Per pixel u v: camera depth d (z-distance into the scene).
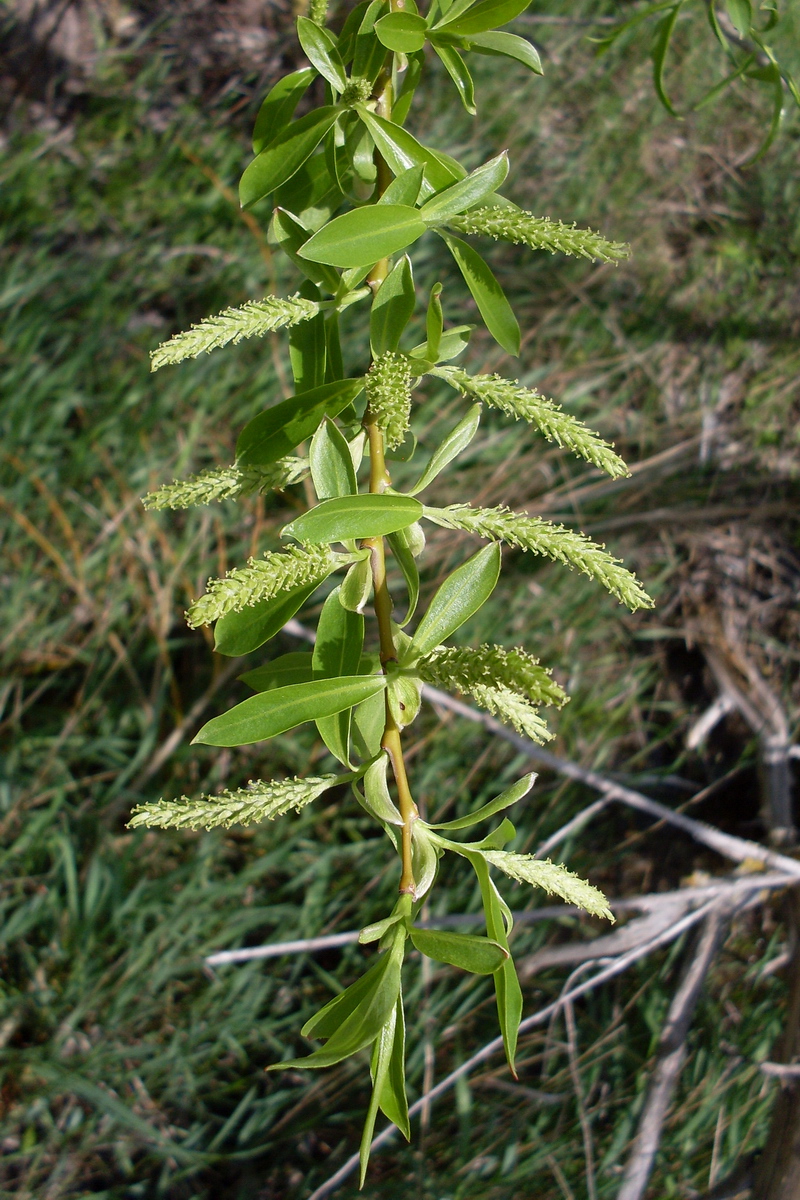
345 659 0.29
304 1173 0.61
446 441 0.29
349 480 0.29
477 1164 0.59
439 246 0.78
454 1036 0.62
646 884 0.71
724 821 0.73
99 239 0.78
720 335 0.81
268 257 0.76
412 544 0.30
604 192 0.83
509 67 0.83
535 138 0.83
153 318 0.78
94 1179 0.59
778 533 0.77
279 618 0.29
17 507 0.67
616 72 0.85
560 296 0.78
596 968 0.65
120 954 0.61
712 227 0.84
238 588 0.27
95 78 0.84
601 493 0.73
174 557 0.68
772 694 0.72
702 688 0.75
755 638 0.75
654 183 0.84
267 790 0.29
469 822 0.28
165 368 0.72
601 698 0.71
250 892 0.65
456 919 0.60
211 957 0.58
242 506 0.70
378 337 0.30
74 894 0.60
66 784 0.63
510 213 0.30
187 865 0.62
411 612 0.29
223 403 0.72
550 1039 0.60
